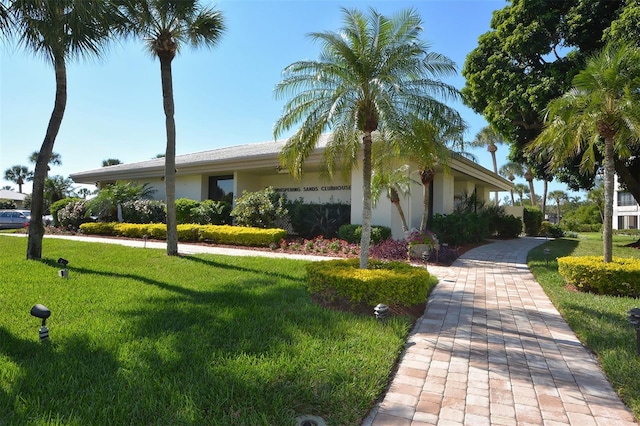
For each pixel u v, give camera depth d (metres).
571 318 5.79
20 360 3.84
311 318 5.46
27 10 6.24
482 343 4.91
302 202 18.39
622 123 8.00
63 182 38.12
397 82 6.82
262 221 16.77
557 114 8.62
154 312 5.57
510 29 15.55
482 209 23.47
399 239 14.97
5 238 16.73
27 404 2.99
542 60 15.47
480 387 3.67
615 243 20.94
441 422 3.05
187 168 19.95
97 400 3.09
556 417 3.15
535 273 9.95
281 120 8.04
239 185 19.81
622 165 16.20
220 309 5.79
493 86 15.83
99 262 10.52
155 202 20.11
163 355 3.98
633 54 7.68
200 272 9.20
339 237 15.22
